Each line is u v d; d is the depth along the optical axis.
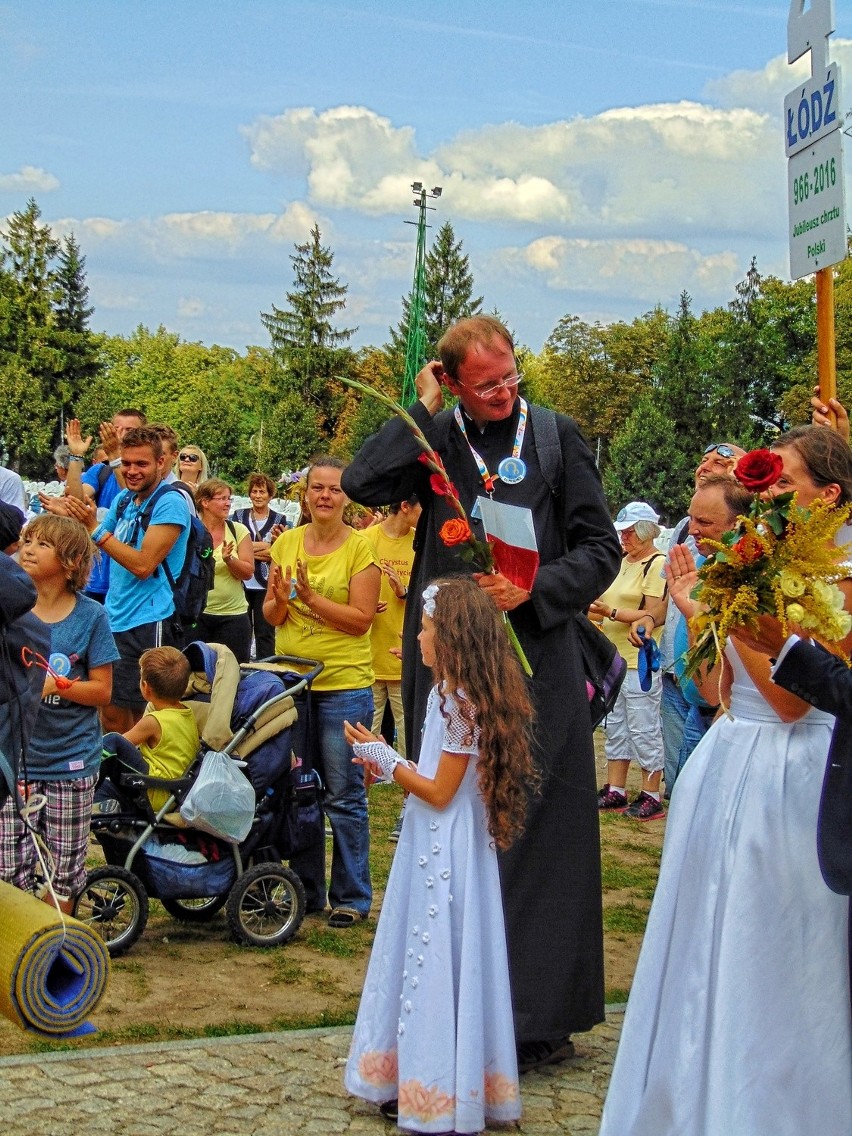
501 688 3.75
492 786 3.73
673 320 62.72
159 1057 4.23
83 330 78.69
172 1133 3.65
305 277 81.38
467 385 4.25
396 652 6.57
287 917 5.83
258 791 5.79
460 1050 3.61
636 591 8.42
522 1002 4.12
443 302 77.25
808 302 62.91
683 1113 3.13
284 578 6.10
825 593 2.87
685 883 3.30
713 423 60.22
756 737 3.25
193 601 6.72
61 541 4.99
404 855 3.83
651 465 51.41
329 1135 3.67
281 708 5.79
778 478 3.11
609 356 79.38
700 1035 3.16
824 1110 3.04
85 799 5.07
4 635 4.08
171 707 5.79
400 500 4.47
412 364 53.16
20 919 3.40
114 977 5.24
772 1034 3.07
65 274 78.19
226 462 73.31
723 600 2.97
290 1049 4.33
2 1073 4.08
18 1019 3.33
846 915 3.08
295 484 11.66
